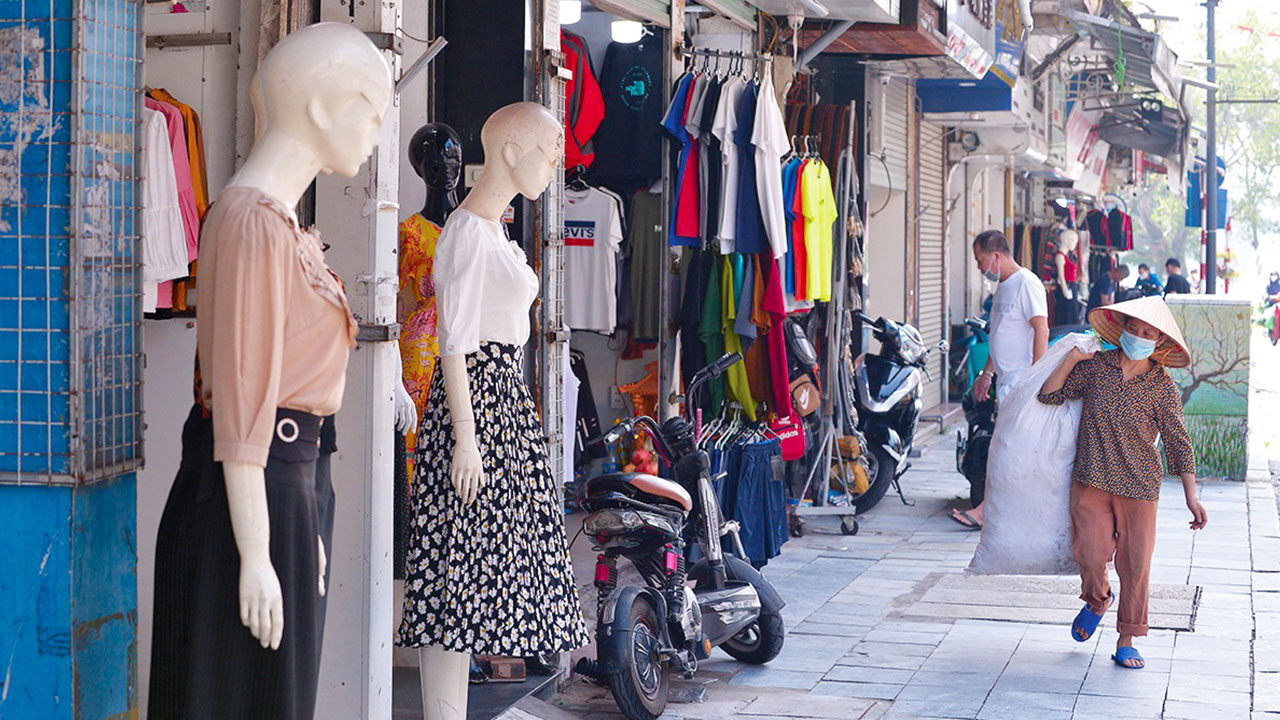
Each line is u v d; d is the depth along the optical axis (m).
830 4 9.01
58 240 3.39
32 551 3.46
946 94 15.04
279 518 3.24
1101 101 23.56
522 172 4.60
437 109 6.25
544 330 6.12
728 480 8.05
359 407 4.46
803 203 8.64
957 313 19.55
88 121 3.41
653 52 8.48
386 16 4.52
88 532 3.49
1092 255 29.45
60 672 3.45
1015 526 6.85
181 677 3.25
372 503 4.46
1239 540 9.64
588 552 9.12
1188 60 22.31
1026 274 9.80
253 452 3.10
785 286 8.70
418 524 4.61
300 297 3.22
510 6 6.16
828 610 7.66
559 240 6.18
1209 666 6.55
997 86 14.85
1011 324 9.80
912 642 6.99
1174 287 25.53
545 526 4.70
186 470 3.30
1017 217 24.03
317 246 3.34
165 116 4.64
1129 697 6.07
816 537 9.86
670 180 8.30
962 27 11.41
